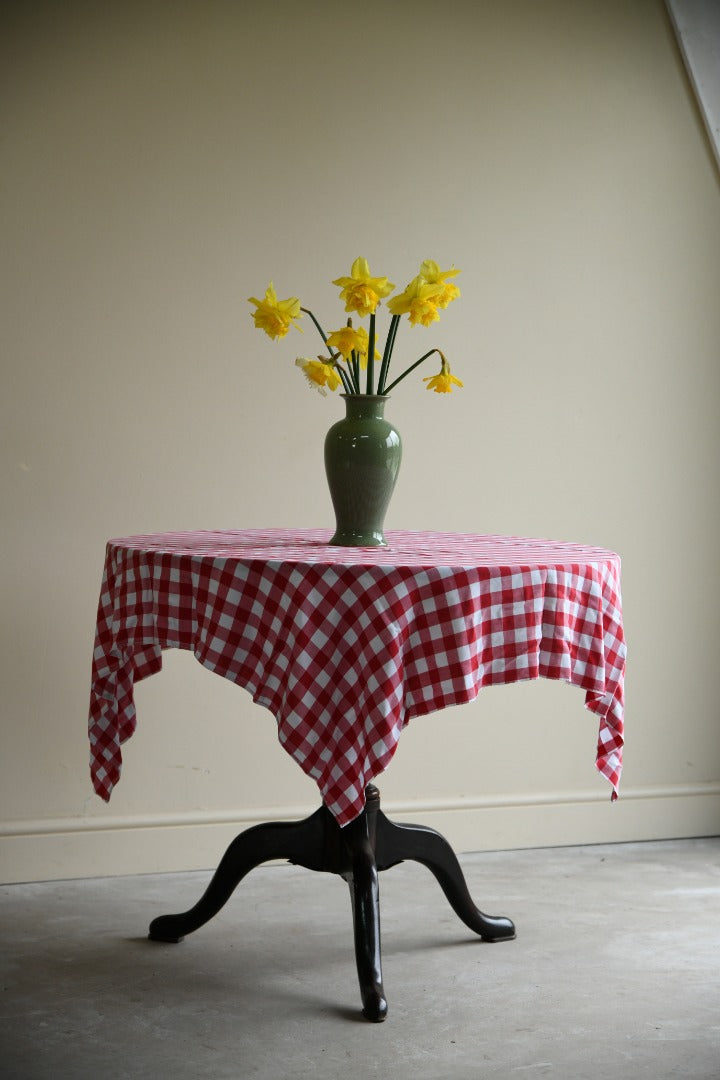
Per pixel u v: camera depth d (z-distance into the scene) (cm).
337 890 287
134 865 297
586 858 314
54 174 287
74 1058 198
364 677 188
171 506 298
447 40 310
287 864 305
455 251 312
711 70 320
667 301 326
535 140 316
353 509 225
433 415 312
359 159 305
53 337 289
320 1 302
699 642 333
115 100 290
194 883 291
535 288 318
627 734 329
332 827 232
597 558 212
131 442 295
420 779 315
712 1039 209
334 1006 221
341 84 304
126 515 296
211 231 297
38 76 285
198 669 300
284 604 191
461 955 246
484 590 192
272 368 302
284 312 219
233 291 299
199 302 297
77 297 290
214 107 296
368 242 307
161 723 299
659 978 236
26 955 243
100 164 290
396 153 308
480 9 312
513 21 314
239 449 301
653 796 330
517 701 320
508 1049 204
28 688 292
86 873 295
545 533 322
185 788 301
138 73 291
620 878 298
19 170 285
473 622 190
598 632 206
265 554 203
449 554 213
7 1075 191
